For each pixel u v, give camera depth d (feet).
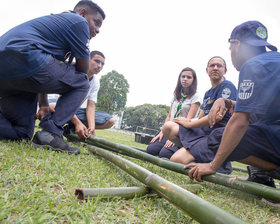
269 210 5.04
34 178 4.05
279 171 5.43
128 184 5.16
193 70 11.95
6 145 6.72
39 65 6.29
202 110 10.05
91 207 3.26
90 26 8.25
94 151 8.38
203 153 7.57
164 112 165.48
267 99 4.63
